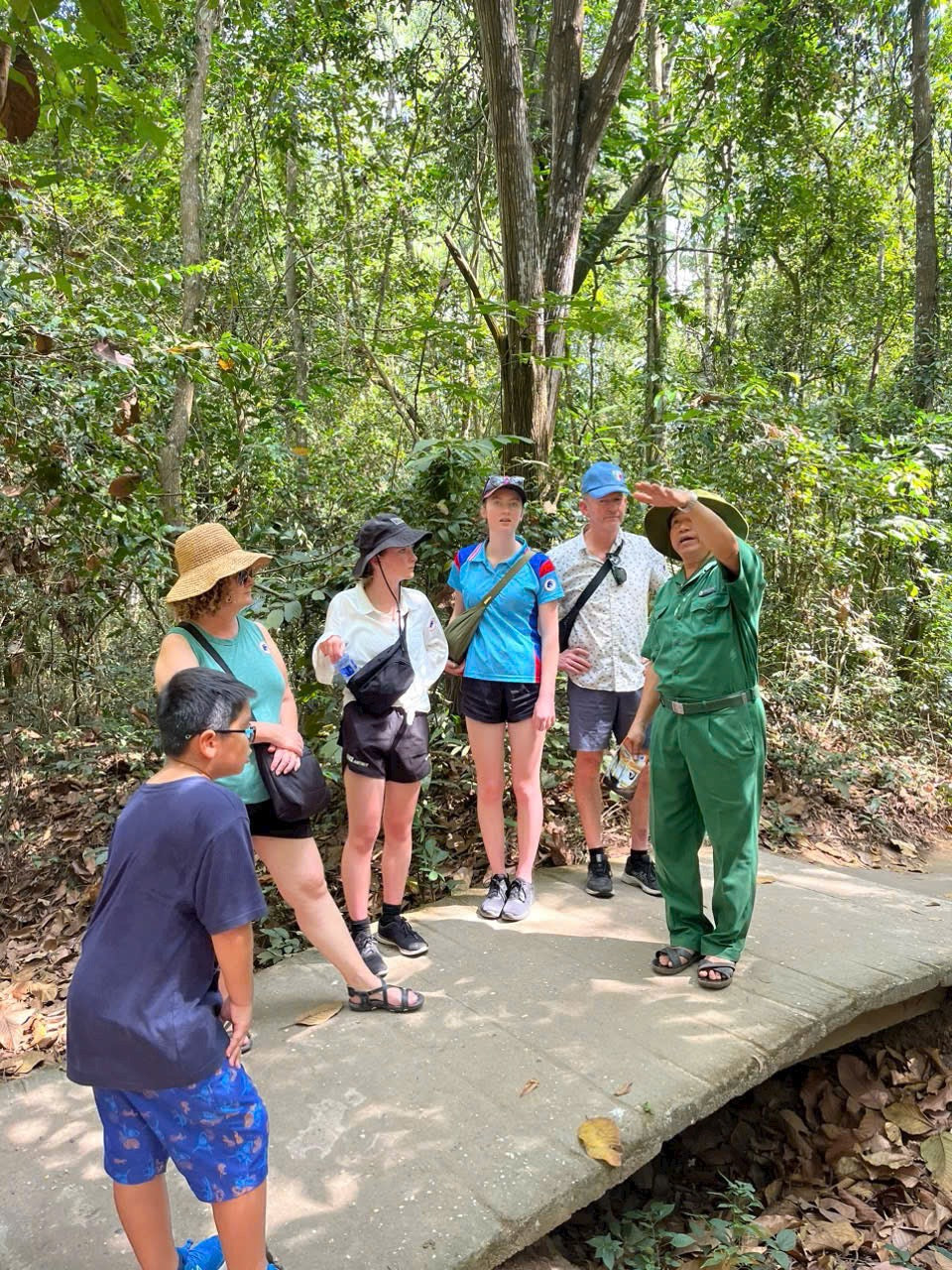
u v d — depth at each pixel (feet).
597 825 12.92
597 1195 7.42
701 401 20.34
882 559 23.71
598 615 12.41
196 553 8.27
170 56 29.32
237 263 34.65
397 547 10.03
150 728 17.74
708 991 10.14
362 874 10.44
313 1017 9.70
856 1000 9.97
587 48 34.50
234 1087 5.62
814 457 19.74
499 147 16.62
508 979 10.47
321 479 22.98
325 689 14.39
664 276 31.94
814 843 16.40
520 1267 7.68
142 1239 5.88
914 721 21.91
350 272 32.30
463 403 24.76
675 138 26.45
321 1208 7.03
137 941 5.43
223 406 22.50
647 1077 8.56
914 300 32.01
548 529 16.06
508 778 15.78
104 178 31.81
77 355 13.52
